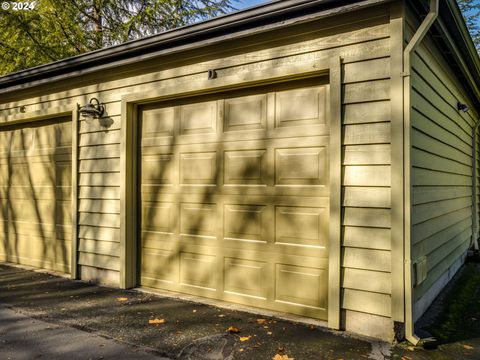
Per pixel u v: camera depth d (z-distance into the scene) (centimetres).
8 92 573
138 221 451
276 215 358
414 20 320
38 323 329
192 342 286
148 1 1031
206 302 385
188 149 416
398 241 284
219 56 385
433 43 384
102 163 467
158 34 392
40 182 558
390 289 287
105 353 269
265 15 331
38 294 419
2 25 879
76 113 492
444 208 443
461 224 575
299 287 344
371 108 299
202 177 405
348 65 311
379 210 294
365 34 304
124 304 381
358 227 302
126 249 440
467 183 641
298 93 350
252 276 371
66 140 524
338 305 307
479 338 301
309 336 296
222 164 392
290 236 350
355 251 303
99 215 469
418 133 327
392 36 292
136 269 450
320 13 313
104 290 434
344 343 283
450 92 480
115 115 456
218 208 394
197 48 392
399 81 288
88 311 360
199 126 409
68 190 521
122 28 1020
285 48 346
